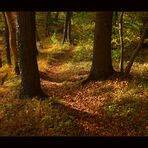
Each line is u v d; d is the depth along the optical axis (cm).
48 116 1344
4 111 1484
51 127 1272
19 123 1302
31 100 1550
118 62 2589
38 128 1259
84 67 2703
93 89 1789
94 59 1941
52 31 5438
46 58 3366
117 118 1375
